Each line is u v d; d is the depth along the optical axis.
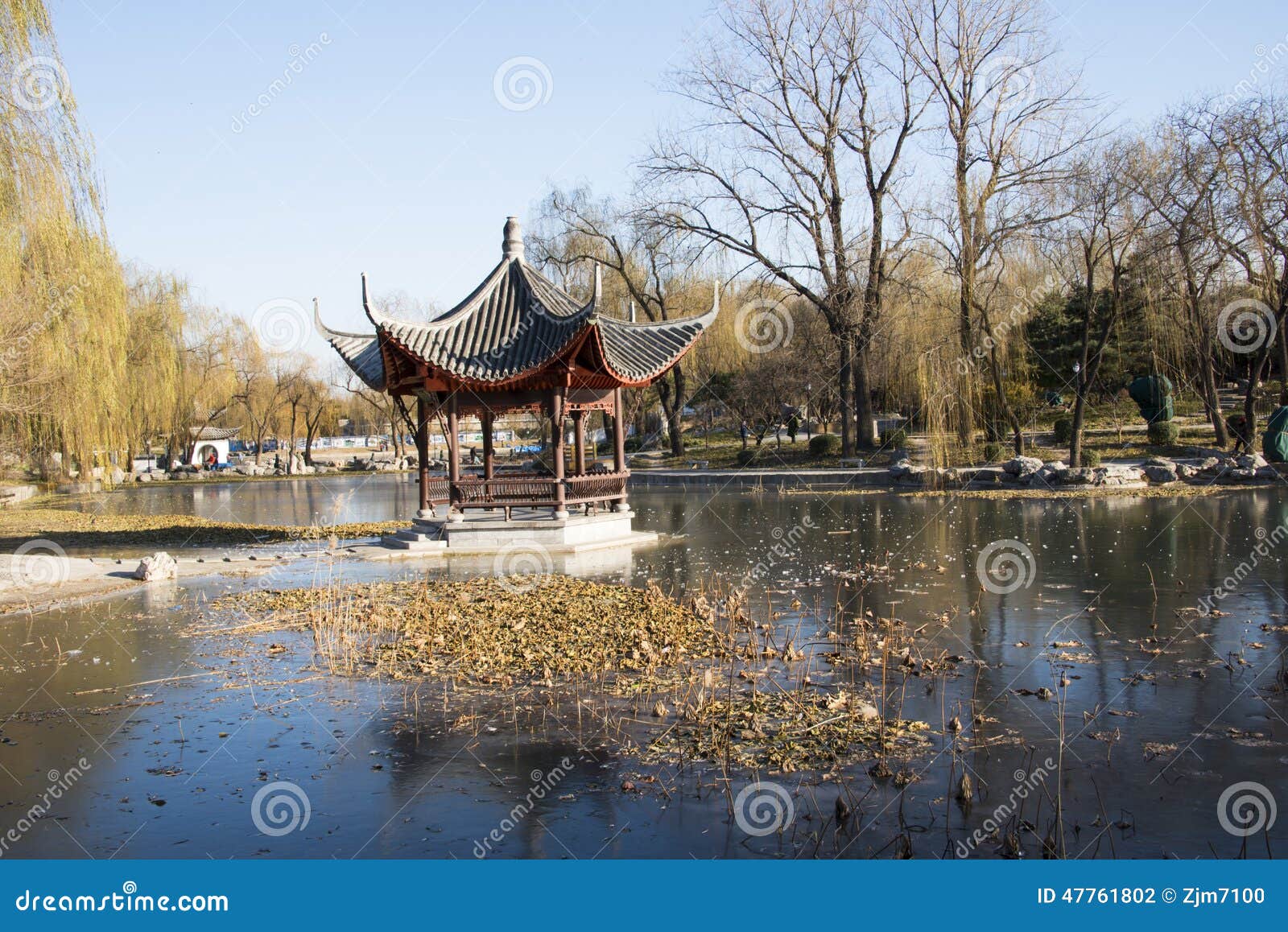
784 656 10.09
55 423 26.38
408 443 82.00
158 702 9.12
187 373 52.84
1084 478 29.47
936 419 33.62
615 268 45.19
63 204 21.97
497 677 9.63
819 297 41.84
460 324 20.56
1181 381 40.81
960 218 34.44
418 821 6.28
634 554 19.30
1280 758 6.83
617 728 7.96
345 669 10.16
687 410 67.44
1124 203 31.31
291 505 36.09
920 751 7.21
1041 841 5.75
